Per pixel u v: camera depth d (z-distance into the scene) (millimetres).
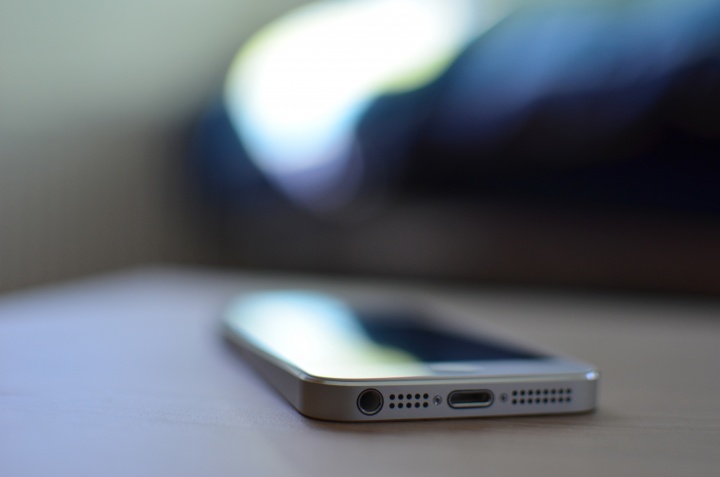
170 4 838
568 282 633
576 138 619
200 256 815
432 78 680
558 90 623
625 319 472
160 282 639
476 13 663
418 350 272
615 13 601
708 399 268
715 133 562
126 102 843
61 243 849
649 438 235
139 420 236
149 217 837
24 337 329
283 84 763
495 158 655
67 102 849
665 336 387
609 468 218
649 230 597
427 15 685
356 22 723
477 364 253
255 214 781
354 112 720
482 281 672
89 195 849
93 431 229
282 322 328
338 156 731
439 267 691
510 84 645
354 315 357
